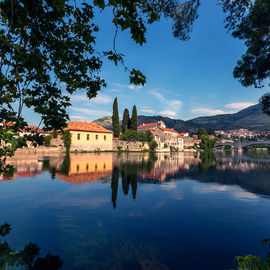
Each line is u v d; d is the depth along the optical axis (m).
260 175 14.52
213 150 113.19
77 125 50.22
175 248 3.51
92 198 6.88
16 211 5.35
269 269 2.68
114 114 76.75
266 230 4.42
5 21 2.13
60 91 3.21
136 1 2.25
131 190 8.37
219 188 9.45
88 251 3.29
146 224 4.63
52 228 4.25
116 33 2.54
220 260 3.13
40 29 2.47
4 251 3.20
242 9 5.54
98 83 3.50
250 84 7.07
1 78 2.32
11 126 2.48
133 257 3.15
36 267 2.76
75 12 2.70
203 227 4.53
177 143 100.56
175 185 9.96
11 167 2.75
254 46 6.07
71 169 14.41
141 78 2.99
